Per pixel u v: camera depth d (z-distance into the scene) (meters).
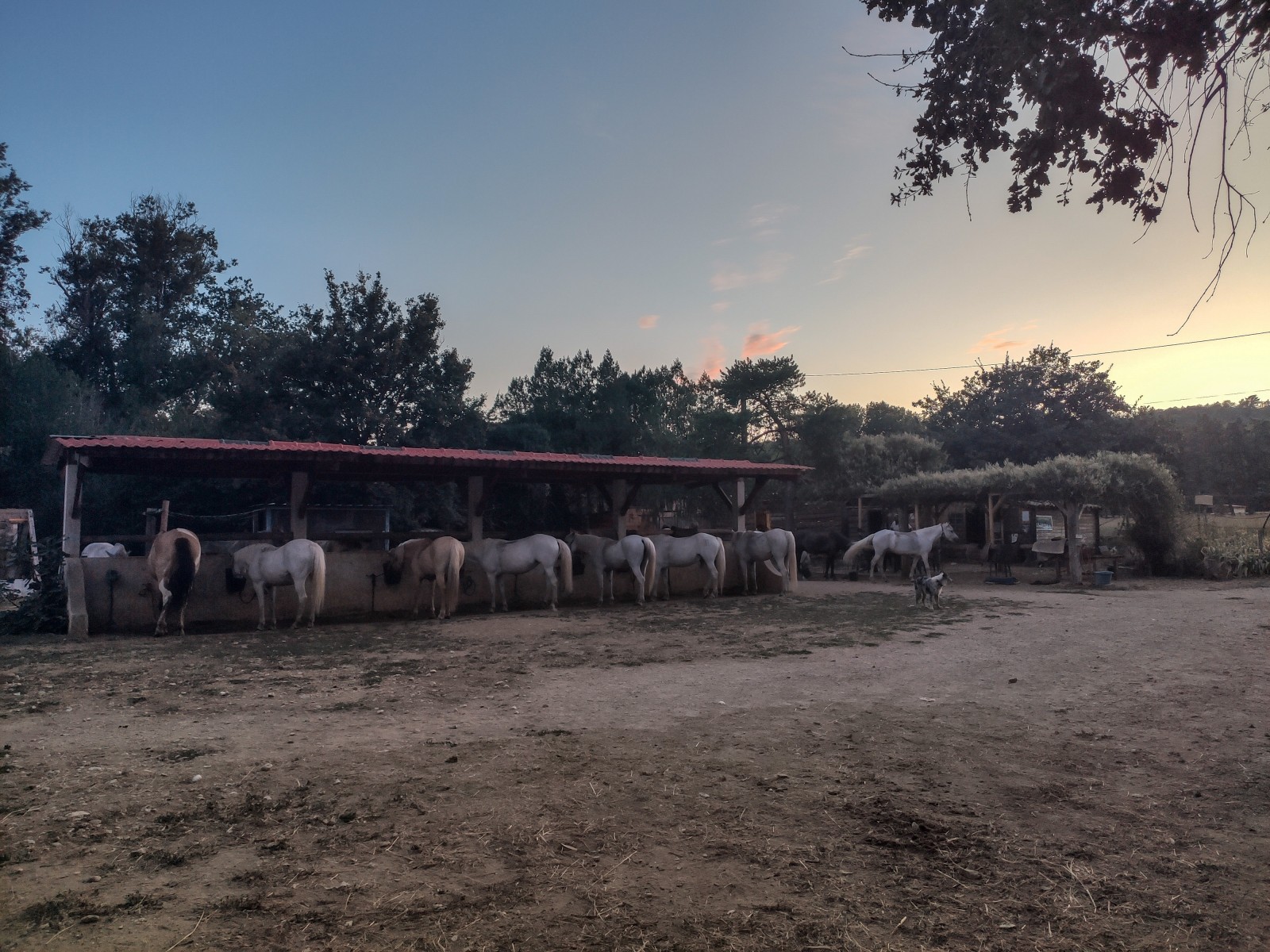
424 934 3.18
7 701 7.45
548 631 12.27
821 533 24.38
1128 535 24.41
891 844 4.04
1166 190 4.34
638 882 3.63
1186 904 3.42
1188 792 4.78
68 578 12.27
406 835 4.18
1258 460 60.03
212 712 6.96
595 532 21.66
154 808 4.59
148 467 14.03
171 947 3.07
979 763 5.33
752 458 36.81
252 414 28.34
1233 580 21.75
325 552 14.66
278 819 4.41
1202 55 4.02
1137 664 8.95
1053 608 14.70
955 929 3.22
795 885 3.60
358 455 13.84
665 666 9.14
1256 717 6.50
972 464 47.38
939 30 4.96
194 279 41.25
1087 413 47.50
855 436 37.19
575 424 36.53
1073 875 3.69
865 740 5.89
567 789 4.85
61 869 3.79
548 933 3.19
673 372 45.16
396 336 29.62
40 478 26.39
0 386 27.59
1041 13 4.29
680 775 5.11
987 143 4.94
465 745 5.84
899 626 12.42
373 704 7.26
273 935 3.17
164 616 12.13
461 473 15.84
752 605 15.61
